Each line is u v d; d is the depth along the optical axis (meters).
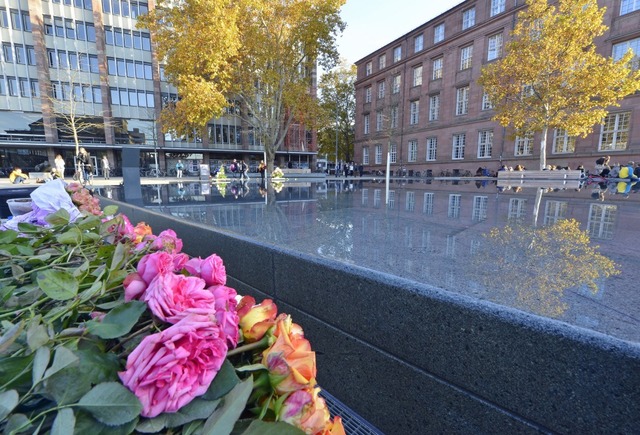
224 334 0.69
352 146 46.44
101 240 1.34
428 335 1.23
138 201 5.94
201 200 6.57
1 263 1.04
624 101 19.02
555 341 0.93
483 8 25.23
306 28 18.47
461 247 2.60
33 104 29.39
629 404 0.82
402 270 1.96
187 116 16.89
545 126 17.02
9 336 0.58
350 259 2.21
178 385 0.57
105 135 31.27
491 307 1.07
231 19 15.80
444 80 28.89
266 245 2.00
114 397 0.54
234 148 37.69
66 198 1.68
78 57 30.08
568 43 15.48
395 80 34.25
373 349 1.43
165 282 0.70
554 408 0.94
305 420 0.64
